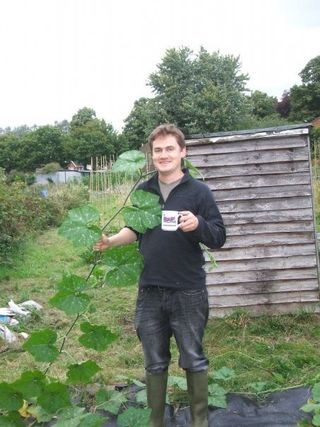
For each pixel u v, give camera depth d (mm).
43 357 2391
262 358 4000
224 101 30703
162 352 2660
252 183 4836
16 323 5188
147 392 2688
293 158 4789
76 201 16141
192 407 2662
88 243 2268
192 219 2346
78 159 55938
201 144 4812
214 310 4938
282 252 4883
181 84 32031
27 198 12328
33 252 9688
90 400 3209
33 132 58844
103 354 4336
